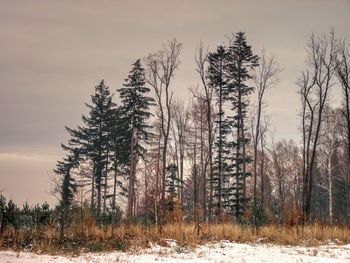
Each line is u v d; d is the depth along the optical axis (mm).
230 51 43688
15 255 14680
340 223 25547
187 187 58219
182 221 24922
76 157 59125
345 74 34875
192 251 17547
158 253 16828
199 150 49344
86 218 21266
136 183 52938
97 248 17328
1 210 19391
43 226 20125
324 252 18016
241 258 15922
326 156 48625
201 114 45438
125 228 21750
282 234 21938
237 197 43156
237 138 44938
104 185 56625
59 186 42344
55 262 13492
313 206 61344
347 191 52188
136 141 52594
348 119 35719
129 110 51719
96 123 60312
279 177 52469
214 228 22766
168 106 37219
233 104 44000
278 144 60188
